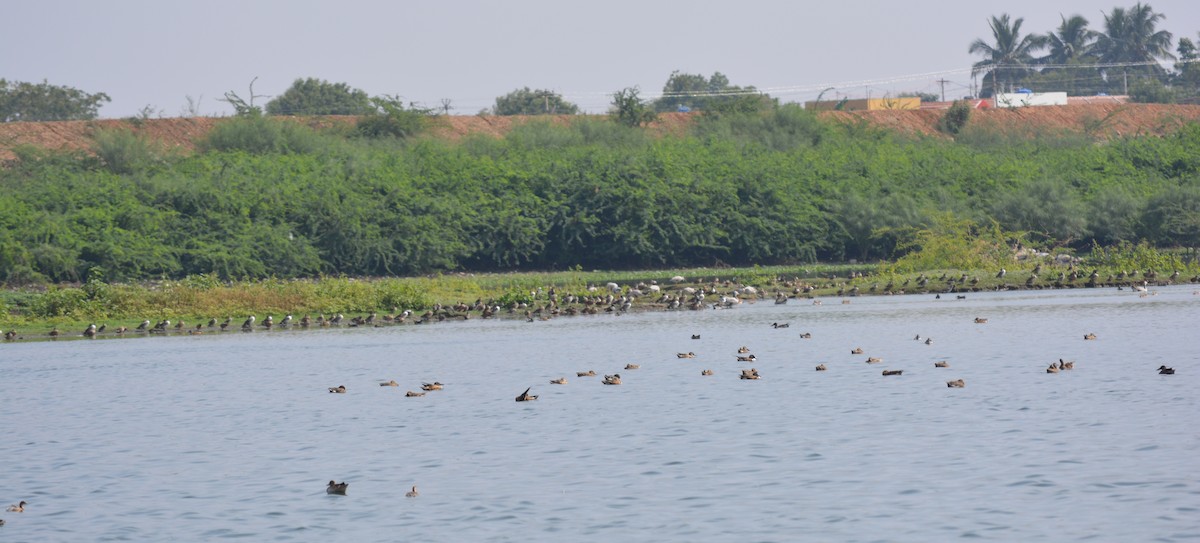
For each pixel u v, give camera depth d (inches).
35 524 868.6
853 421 1143.6
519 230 3821.4
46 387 1604.3
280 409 1353.3
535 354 1814.7
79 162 4055.1
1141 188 4205.2
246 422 1273.4
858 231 3996.1
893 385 1359.5
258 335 2306.8
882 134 5113.2
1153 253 3029.0
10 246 3267.7
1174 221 3799.2
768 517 824.3
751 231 3956.7
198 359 1897.1
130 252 3380.9
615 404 1293.1
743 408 1238.9
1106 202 3956.7
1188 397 1203.2
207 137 4453.7
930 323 2092.8
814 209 4018.2
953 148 4741.6
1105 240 3981.3
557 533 806.5
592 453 1041.5
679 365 1611.7
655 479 940.6
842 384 1382.9
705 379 1461.6
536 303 2726.4
